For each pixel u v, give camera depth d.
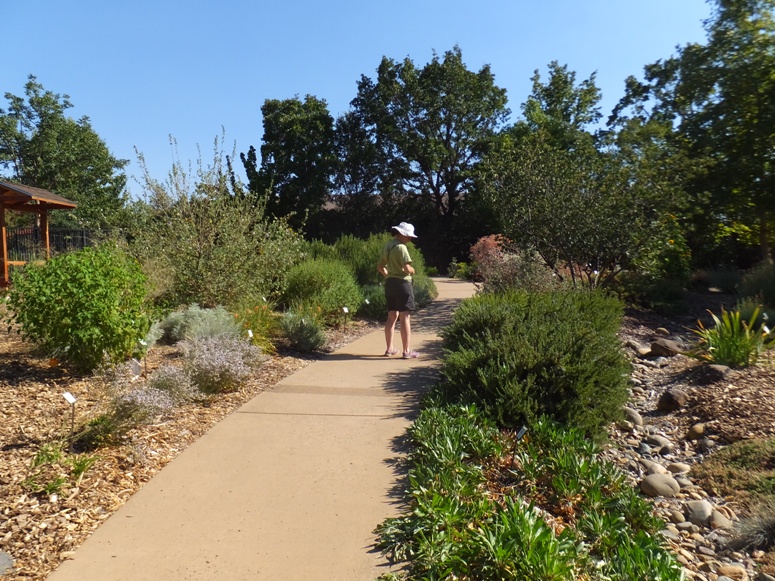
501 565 3.41
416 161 35.50
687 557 4.12
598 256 12.55
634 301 14.62
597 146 15.55
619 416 6.24
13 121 38.53
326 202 38.06
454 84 34.44
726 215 18.03
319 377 7.77
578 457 4.98
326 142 36.47
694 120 17.91
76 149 39.47
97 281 6.94
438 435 5.25
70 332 6.71
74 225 34.53
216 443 5.51
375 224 36.38
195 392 6.50
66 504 4.28
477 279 19.02
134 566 3.68
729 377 7.21
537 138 14.24
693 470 5.42
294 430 5.85
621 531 3.97
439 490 4.39
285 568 3.69
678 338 11.17
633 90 20.36
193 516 4.26
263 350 8.61
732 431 5.89
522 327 7.07
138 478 4.79
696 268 20.78
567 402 5.83
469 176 33.50
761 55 17.05
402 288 8.84
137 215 11.95
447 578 3.45
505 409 5.80
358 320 12.13
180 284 10.48
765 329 8.27
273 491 4.63
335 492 4.63
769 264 15.45
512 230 12.80
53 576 3.56
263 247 11.20
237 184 11.51
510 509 3.94
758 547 4.25
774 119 16.50
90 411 5.79
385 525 4.07
